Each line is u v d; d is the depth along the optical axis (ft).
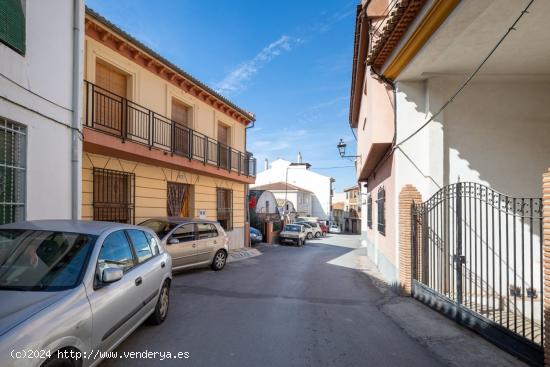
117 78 34.68
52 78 20.68
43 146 19.81
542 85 25.34
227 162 54.03
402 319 19.63
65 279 10.73
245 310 21.27
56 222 13.75
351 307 22.98
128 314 13.10
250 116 60.34
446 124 25.49
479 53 21.53
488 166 25.07
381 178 39.47
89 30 30.30
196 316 19.60
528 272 23.56
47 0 20.27
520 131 25.18
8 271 10.82
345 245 93.40
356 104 52.44
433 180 25.04
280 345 15.39
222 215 55.77
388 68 25.38
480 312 17.97
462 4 16.65
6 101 17.12
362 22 30.12
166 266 18.38
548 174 12.06
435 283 23.65
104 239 12.88
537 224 24.29
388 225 33.24
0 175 17.04
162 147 39.24
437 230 23.62
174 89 42.06
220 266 37.65
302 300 24.75
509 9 16.72
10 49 17.38
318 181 190.80
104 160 32.35
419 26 19.83
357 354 14.61
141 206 36.86
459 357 14.21
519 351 13.80
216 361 13.48
